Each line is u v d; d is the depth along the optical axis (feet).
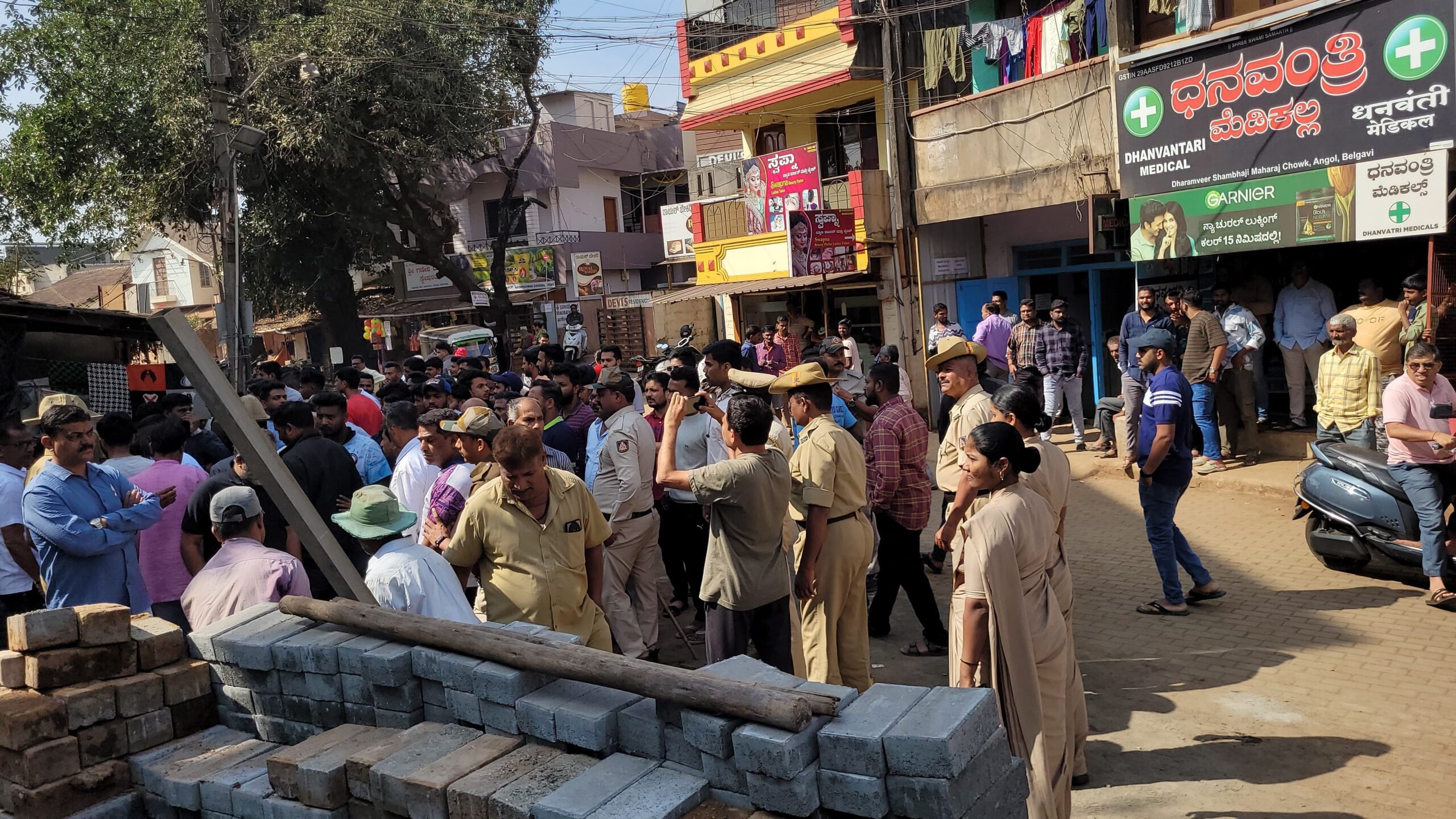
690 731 8.63
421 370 44.21
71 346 45.50
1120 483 34.91
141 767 11.78
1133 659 19.62
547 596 14.08
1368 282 31.17
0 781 11.35
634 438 20.11
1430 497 20.75
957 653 13.29
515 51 82.38
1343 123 30.45
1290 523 28.37
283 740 12.03
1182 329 36.04
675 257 77.10
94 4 73.05
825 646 17.04
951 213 47.50
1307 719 16.35
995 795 8.39
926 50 45.75
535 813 8.39
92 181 73.77
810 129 59.41
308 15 77.25
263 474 11.76
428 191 99.86
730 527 15.38
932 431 50.57
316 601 12.07
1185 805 13.97
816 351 27.40
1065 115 40.78
